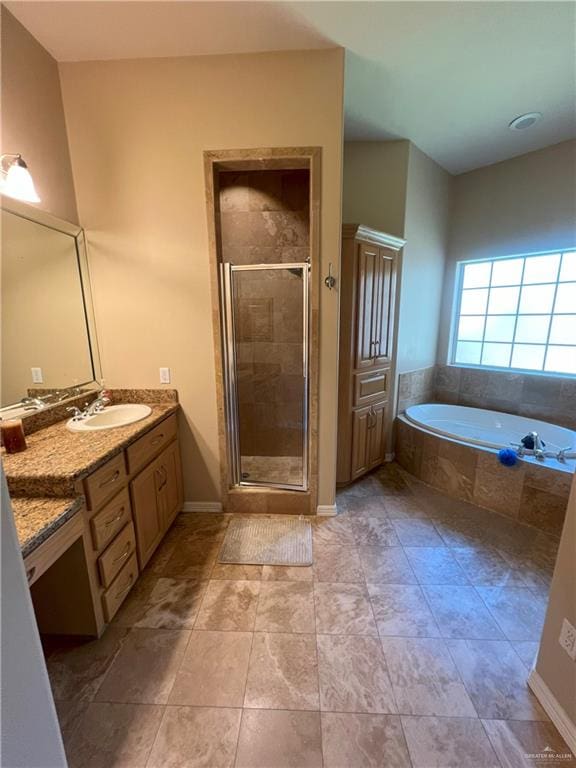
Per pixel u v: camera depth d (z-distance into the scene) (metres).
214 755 1.10
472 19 1.62
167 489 2.16
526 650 1.44
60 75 1.92
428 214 3.22
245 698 1.26
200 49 1.83
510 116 2.49
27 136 1.71
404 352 3.28
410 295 3.20
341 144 1.93
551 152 2.86
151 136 1.98
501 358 3.46
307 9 1.55
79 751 1.11
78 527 1.33
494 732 1.15
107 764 1.08
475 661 1.39
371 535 2.20
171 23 1.63
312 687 1.30
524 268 3.22
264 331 2.45
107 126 1.97
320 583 1.81
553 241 2.92
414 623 1.57
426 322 3.51
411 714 1.21
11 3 1.50
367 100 2.31
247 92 1.90
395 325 3.10
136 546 1.78
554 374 3.12
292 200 2.63
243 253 2.72
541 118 2.51
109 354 2.26
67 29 1.67
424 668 1.37
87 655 1.43
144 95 1.93
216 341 2.21
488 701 1.25
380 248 2.69
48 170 1.85
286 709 1.22
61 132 1.94
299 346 2.44
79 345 2.11
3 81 1.57
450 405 3.60
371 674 1.34
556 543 2.11
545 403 3.11
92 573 1.44
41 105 1.79
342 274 2.49
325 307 2.13
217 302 2.16
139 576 1.85
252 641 1.49
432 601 1.69
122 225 2.09
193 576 1.87
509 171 3.11
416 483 2.87
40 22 1.62
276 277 2.35
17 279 1.69
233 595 1.74
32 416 1.76
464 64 1.96
